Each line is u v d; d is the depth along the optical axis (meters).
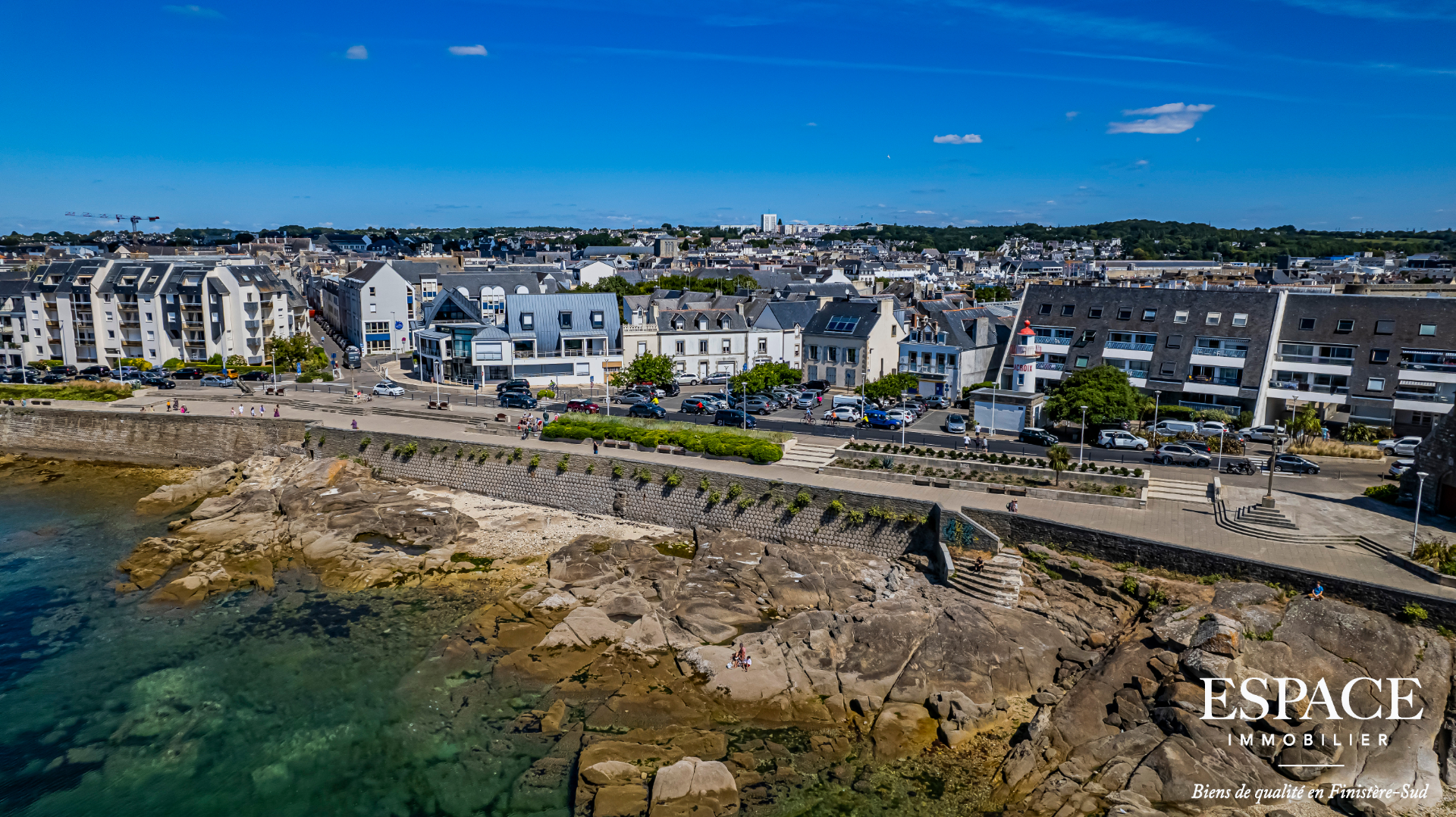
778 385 113.44
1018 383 88.56
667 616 54.84
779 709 45.94
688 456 76.38
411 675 49.88
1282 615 46.94
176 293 135.50
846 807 38.69
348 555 66.88
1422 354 86.69
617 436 81.12
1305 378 91.44
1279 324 94.44
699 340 127.00
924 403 105.75
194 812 39.34
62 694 48.56
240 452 94.62
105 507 81.62
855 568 61.47
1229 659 43.78
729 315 129.38
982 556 58.47
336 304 192.38
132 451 97.81
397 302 162.88
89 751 43.69
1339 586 47.84
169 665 51.59
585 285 175.12
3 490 87.62
